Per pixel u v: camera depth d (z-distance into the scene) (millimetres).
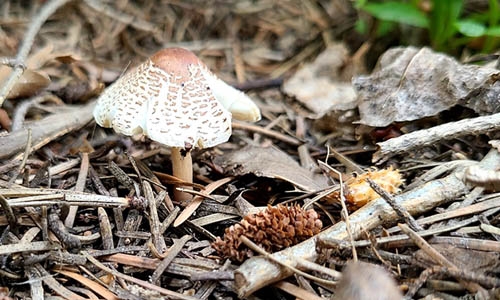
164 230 185
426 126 225
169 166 219
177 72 188
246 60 296
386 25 286
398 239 169
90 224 188
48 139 217
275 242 172
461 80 218
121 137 229
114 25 302
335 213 194
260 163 209
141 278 173
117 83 196
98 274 171
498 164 189
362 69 284
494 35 256
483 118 198
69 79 262
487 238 173
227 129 188
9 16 294
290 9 323
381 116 223
